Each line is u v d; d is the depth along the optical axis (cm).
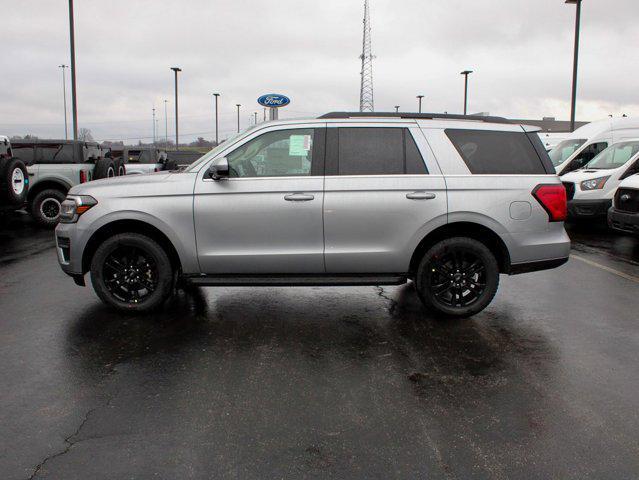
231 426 318
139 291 593
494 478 268
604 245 969
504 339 469
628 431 314
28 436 307
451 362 418
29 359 422
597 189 1100
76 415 332
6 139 1155
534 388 371
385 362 418
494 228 509
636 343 459
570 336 477
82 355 431
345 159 512
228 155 516
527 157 526
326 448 295
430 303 520
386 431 313
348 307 569
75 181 1244
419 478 268
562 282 679
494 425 321
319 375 393
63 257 532
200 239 511
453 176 510
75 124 2170
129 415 332
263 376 391
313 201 503
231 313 546
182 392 364
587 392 365
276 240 509
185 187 509
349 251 509
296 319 527
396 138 518
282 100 1497
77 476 269
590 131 1590
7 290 638
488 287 517
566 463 281
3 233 1156
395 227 506
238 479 267
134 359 423
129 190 514
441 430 315
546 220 518
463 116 538
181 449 294
